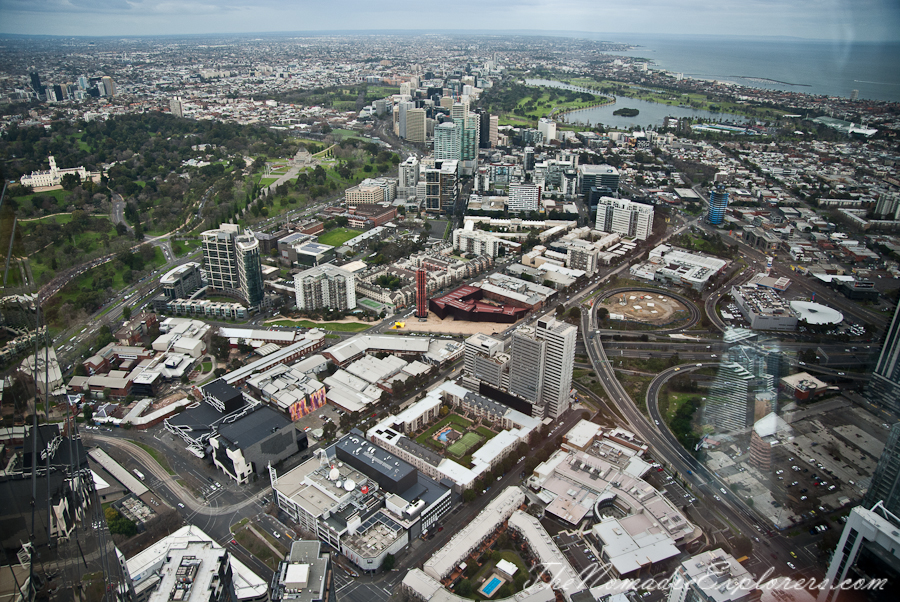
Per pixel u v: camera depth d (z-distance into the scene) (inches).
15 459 5438.0
